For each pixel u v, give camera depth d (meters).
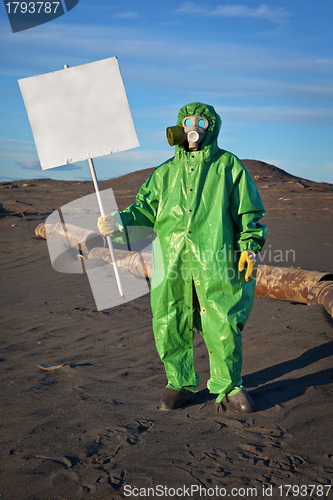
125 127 3.78
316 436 2.52
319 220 15.66
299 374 3.43
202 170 2.88
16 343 4.71
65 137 3.75
